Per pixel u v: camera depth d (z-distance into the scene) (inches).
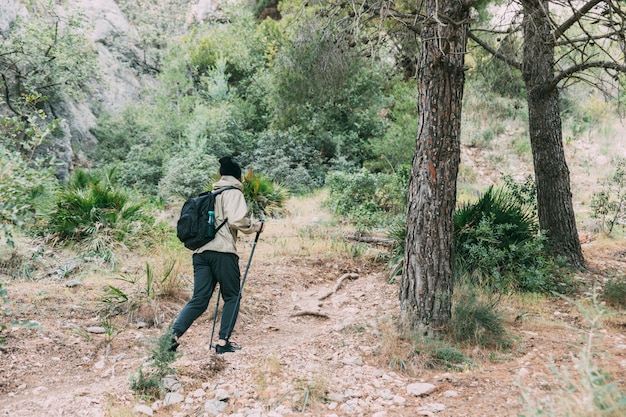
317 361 183.8
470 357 188.9
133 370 179.3
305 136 741.9
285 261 346.6
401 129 696.4
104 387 164.9
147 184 713.6
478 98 812.6
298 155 723.4
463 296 224.7
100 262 304.0
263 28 964.6
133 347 203.3
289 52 660.7
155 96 861.8
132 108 876.6
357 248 374.6
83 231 330.0
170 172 584.4
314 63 642.8
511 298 266.4
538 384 157.2
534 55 335.6
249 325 242.4
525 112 815.7
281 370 173.2
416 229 205.9
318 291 304.5
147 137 806.5
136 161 741.3
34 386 166.7
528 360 183.3
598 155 720.3
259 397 157.0
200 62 1000.9
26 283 264.1
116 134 831.1
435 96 203.5
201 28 1154.7
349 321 221.8
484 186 639.8
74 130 783.7
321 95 703.7
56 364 182.7
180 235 191.8
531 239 315.3
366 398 157.0
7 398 157.6
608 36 254.4
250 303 268.1
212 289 194.9
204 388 165.2
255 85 874.1
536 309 252.7
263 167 707.4
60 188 384.2
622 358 175.0
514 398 148.2
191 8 1274.6
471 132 778.8
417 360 183.0
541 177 344.5
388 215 469.7
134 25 1201.4
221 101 860.0
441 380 168.6
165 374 167.8
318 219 472.4
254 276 313.0
